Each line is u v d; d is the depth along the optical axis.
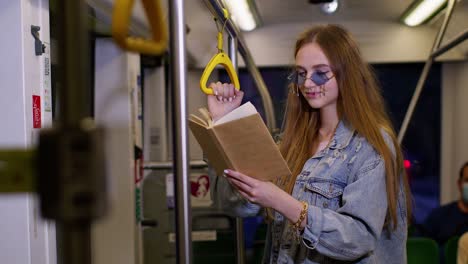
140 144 3.57
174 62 0.88
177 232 0.91
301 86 1.44
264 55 4.67
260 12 4.23
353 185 1.33
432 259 3.26
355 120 1.39
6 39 1.50
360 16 4.57
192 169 3.14
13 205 1.50
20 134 1.51
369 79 1.44
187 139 0.90
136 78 3.59
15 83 1.50
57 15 0.42
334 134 1.46
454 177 5.30
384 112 1.49
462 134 5.18
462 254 2.41
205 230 3.18
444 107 5.29
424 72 3.44
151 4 0.56
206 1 1.24
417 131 5.35
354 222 1.28
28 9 1.55
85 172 0.40
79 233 0.40
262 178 1.24
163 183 3.40
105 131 0.43
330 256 1.28
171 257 3.40
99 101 3.43
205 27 3.70
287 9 4.18
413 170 5.38
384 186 1.35
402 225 1.45
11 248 1.51
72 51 0.41
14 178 0.43
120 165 3.41
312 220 1.25
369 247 1.30
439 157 5.37
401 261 1.46
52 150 0.39
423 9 4.04
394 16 4.53
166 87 4.17
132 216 3.40
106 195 0.42
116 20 0.52
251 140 1.15
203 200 3.15
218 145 1.16
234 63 2.05
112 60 3.40
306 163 1.49
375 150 1.36
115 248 3.40
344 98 1.40
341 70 1.38
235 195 1.61
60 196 0.39
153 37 0.58
